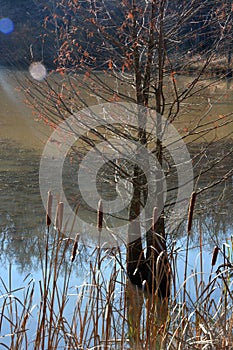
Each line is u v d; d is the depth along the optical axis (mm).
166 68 7855
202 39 8047
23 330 3973
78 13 7734
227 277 4508
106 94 7992
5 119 18422
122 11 7699
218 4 8633
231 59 7977
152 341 4145
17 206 10820
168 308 4336
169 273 4691
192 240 9086
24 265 8125
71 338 4137
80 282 6887
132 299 4438
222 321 4133
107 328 4055
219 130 14062
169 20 7641
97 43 7805
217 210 9773
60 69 7453
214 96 8656
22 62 8078
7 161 14055
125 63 7387
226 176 8047
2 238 9164
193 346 3885
